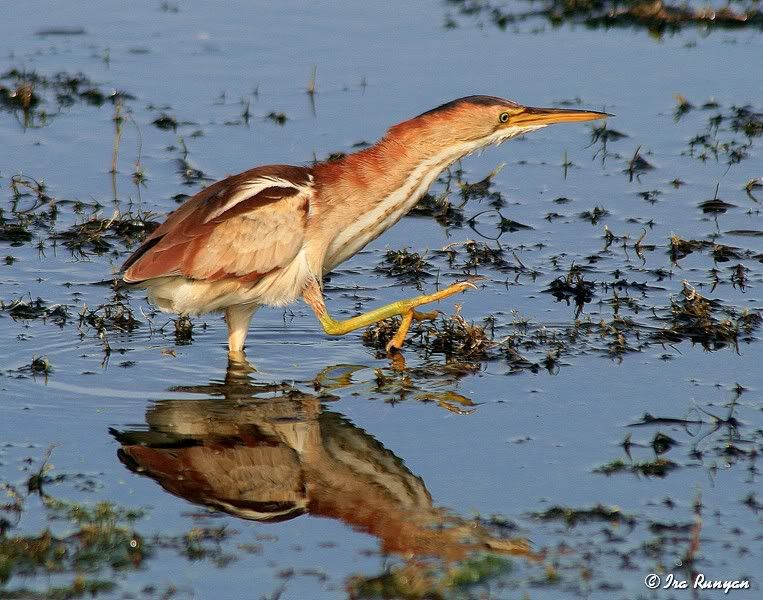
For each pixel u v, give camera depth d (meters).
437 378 11.15
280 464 9.62
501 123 12.05
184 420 10.32
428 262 13.84
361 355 11.75
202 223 10.98
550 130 17.41
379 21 20.97
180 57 19.41
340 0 21.95
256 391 10.89
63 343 11.73
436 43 19.94
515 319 12.34
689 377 11.05
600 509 8.85
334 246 11.66
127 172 15.76
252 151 16.25
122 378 11.07
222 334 12.23
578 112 12.20
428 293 13.05
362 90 18.11
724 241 14.14
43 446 9.75
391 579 8.01
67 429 10.06
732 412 10.34
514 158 16.62
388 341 12.06
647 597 7.86
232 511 8.90
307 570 8.12
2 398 10.55
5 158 16.02
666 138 16.86
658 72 18.86
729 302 12.64
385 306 11.53
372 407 10.57
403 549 8.39
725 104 17.78
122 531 8.52
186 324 12.14
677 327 12.05
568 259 13.81
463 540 8.51
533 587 7.98
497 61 19.14
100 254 13.77
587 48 19.80
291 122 17.14
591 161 16.39
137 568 8.12
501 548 8.39
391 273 13.57
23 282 13.02
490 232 14.58
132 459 9.59
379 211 11.71
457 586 7.99
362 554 8.34
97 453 9.68
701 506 8.89
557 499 9.01
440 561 8.25
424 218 15.05
